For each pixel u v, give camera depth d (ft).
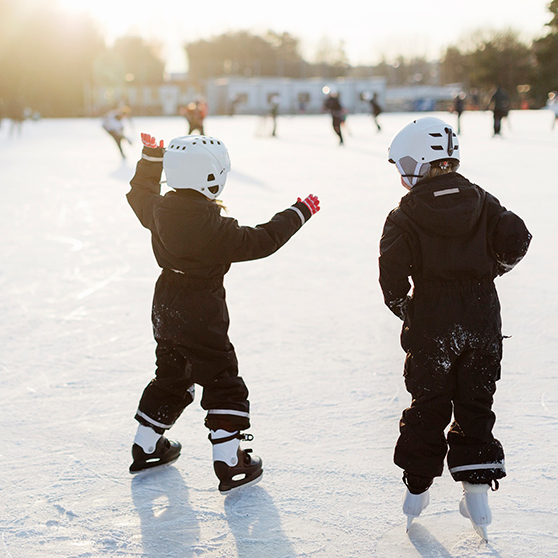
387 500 8.32
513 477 8.64
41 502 8.39
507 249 7.18
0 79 208.54
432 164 7.36
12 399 11.49
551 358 12.63
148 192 9.04
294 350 13.61
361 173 44.27
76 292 18.26
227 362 8.50
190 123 70.49
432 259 7.17
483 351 7.30
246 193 35.76
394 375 12.20
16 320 15.87
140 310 16.52
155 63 308.81
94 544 7.53
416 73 356.59
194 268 8.19
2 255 22.94
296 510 8.16
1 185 42.80
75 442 9.98
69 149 72.79
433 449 7.47
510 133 76.54
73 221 29.55
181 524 7.92
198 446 9.91
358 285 18.39
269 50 339.16
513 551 7.23
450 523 7.84
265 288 18.30
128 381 12.21
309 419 10.54
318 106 209.97
